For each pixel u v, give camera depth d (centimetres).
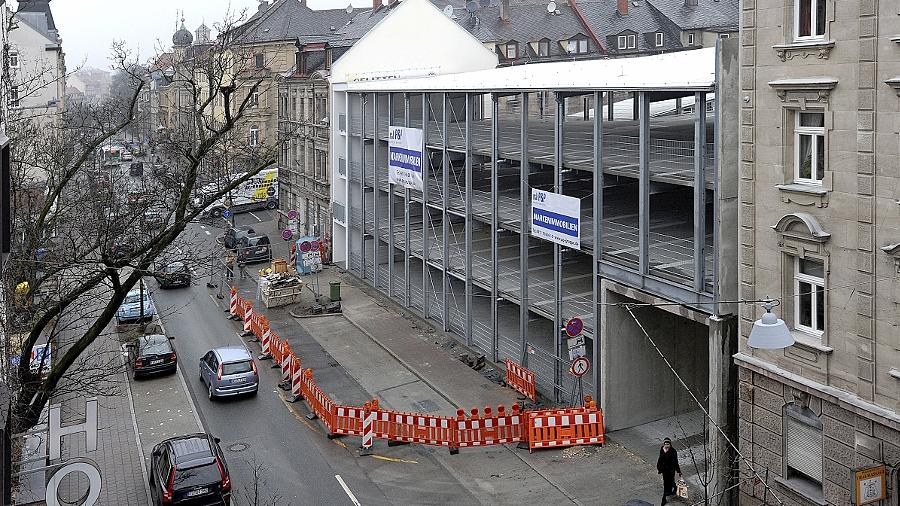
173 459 2077
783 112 1856
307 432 2655
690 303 2186
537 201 2814
